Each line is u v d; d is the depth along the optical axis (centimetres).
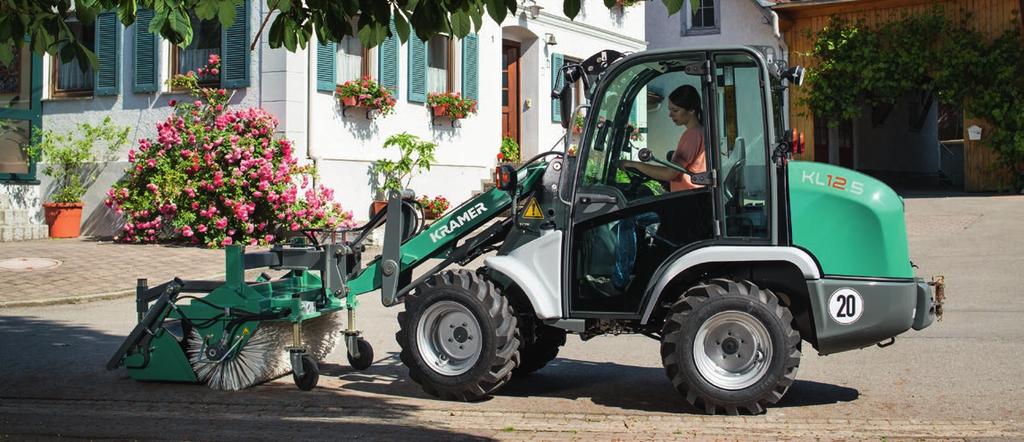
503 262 703
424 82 1914
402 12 607
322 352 828
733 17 2559
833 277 652
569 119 696
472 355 696
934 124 3089
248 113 1641
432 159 1833
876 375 768
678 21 2633
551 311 689
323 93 1719
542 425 633
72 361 855
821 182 661
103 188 1780
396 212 755
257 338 745
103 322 1062
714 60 665
